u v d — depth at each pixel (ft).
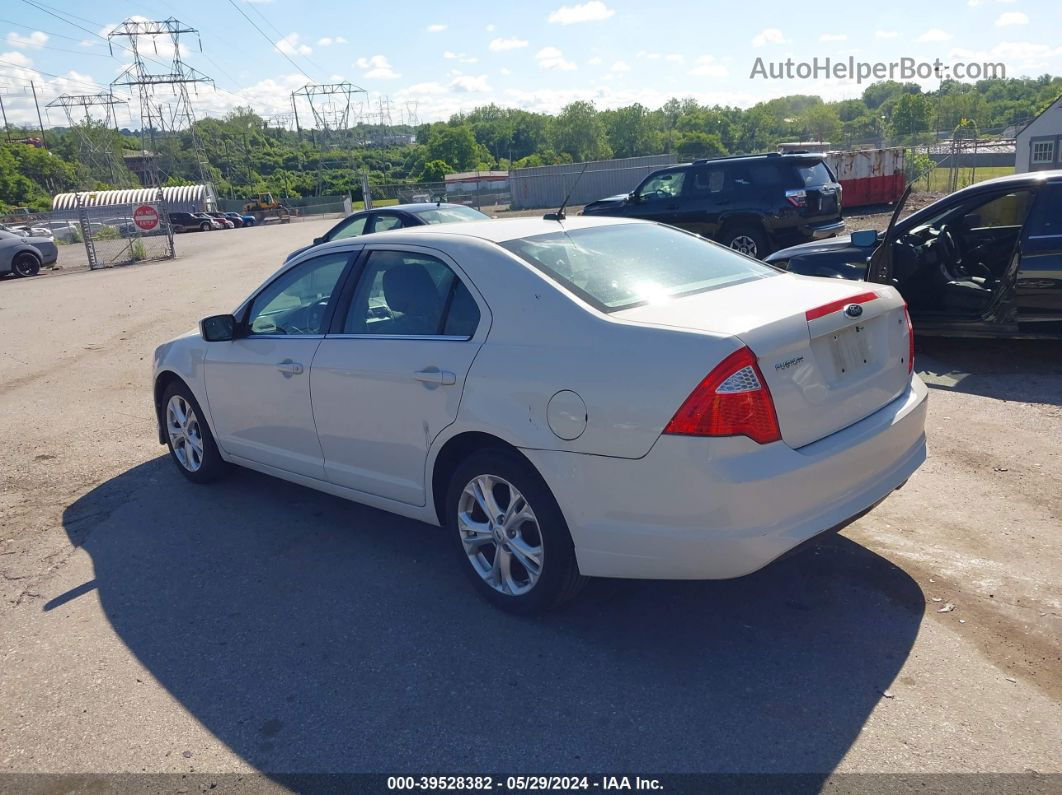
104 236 100.37
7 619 13.29
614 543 10.60
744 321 10.32
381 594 13.23
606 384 10.36
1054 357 23.72
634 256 13.03
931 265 24.20
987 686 10.04
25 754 9.95
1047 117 99.55
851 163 86.69
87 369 32.07
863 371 11.45
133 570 14.73
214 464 18.02
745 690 10.23
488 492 12.09
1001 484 15.80
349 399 13.73
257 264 75.05
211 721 10.35
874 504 11.15
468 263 12.50
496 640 11.70
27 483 19.58
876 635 11.22
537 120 531.09
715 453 9.77
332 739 9.84
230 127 524.11
